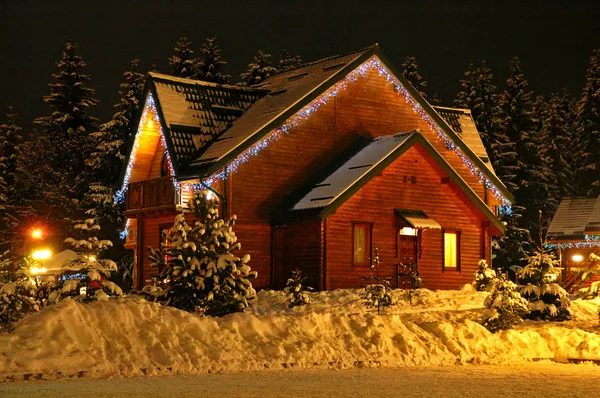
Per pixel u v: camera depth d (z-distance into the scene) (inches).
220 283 893.2
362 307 1085.1
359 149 1531.7
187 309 877.2
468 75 2610.7
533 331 949.8
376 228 1418.6
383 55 1558.8
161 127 1462.8
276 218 1417.3
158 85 1501.0
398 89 1584.6
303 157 1470.2
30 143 2292.1
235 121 1529.3
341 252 1375.5
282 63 2763.3
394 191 1444.4
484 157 1769.2
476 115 2581.2
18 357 634.2
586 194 2913.4
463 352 840.3
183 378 640.4
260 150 1422.2
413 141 1445.6
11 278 960.9
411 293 1184.8
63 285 852.6
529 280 1131.9
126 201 1562.5
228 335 749.3
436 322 888.3
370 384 613.9
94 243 869.2
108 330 699.4
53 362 642.2
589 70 3002.0
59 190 2193.7
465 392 572.4
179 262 888.9
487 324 952.9
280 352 740.7
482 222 1540.4
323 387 591.2
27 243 2073.1
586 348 912.9
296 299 1098.1
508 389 593.3
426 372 715.4
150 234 1533.0
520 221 2615.7
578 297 1376.7
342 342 792.3
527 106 2859.3
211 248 905.5
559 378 679.1
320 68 1614.2
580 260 1903.3
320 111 1496.1
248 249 1398.9
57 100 2327.8
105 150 2103.8
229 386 590.6
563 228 1946.4
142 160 1576.0
